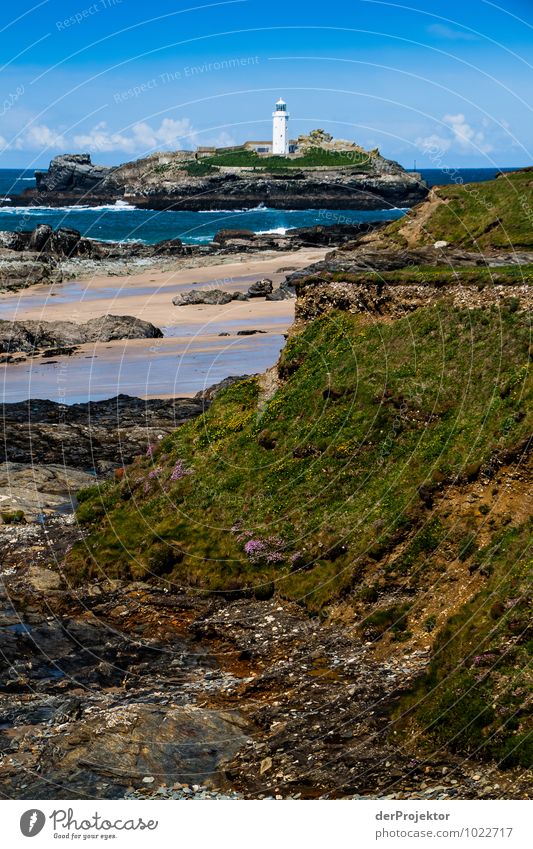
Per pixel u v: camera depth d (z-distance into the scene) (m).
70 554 37.84
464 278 39.69
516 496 30.14
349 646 28.73
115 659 29.30
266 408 41.31
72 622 32.22
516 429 31.61
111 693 26.97
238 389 44.47
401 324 40.31
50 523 43.00
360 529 32.88
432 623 28.09
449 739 22.30
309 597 31.75
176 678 27.88
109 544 37.50
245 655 29.19
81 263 137.88
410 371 37.81
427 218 61.53
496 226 57.22
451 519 31.11
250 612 32.06
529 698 22.28
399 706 24.23
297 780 21.77
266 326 92.75
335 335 42.69
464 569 29.27
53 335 86.75
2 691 27.19
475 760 21.62
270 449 39.09
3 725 25.05
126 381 72.44
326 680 26.72
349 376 39.66
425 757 22.03
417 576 30.23
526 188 59.78
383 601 30.14
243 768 22.52
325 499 35.16
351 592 31.14
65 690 27.19
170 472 40.88
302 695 25.91
